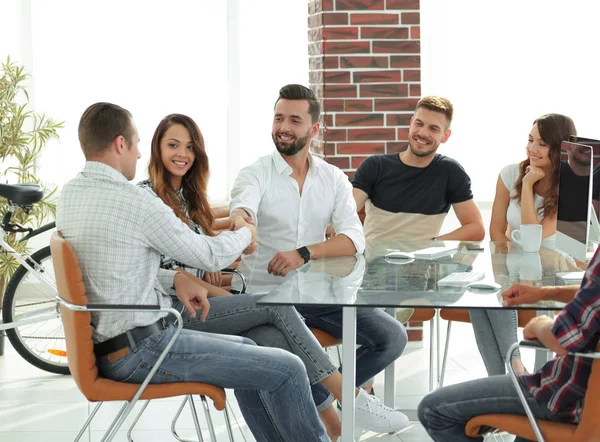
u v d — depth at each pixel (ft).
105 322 8.68
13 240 16.71
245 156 21.56
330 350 16.58
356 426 11.35
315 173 12.11
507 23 21.71
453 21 21.62
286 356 9.11
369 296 8.83
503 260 10.94
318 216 12.09
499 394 8.23
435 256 11.24
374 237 14.15
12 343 15.33
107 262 8.66
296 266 11.12
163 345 8.75
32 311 15.23
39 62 20.68
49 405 13.73
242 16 21.22
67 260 8.29
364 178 14.15
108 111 8.92
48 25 20.66
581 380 7.67
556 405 7.83
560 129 12.91
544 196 13.20
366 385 12.92
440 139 13.76
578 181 10.23
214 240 9.50
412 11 16.93
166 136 10.67
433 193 13.97
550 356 12.69
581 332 7.32
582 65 21.85
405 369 15.69
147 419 13.10
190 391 8.80
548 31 21.76
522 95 21.88
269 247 12.00
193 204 11.10
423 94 21.74
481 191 22.07
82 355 8.49
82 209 8.73
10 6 20.52
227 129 21.43
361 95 16.98
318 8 17.13
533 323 7.97
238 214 11.14
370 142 17.07
